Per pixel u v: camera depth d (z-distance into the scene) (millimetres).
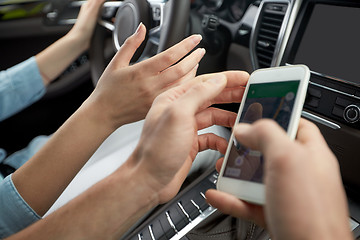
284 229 299
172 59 542
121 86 558
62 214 410
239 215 442
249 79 541
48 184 563
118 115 577
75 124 573
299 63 730
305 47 719
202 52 575
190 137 379
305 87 473
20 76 999
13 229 569
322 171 333
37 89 1035
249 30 843
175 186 473
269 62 806
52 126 1521
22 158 1035
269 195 307
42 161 568
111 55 1430
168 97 435
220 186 473
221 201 439
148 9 871
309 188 291
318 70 687
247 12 843
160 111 412
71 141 569
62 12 1509
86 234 399
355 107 620
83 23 1021
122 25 936
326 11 677
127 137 912
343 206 322
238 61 898
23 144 1487
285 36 740
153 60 544
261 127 323
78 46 1045
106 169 772
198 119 559
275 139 309
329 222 294
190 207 681
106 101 569
